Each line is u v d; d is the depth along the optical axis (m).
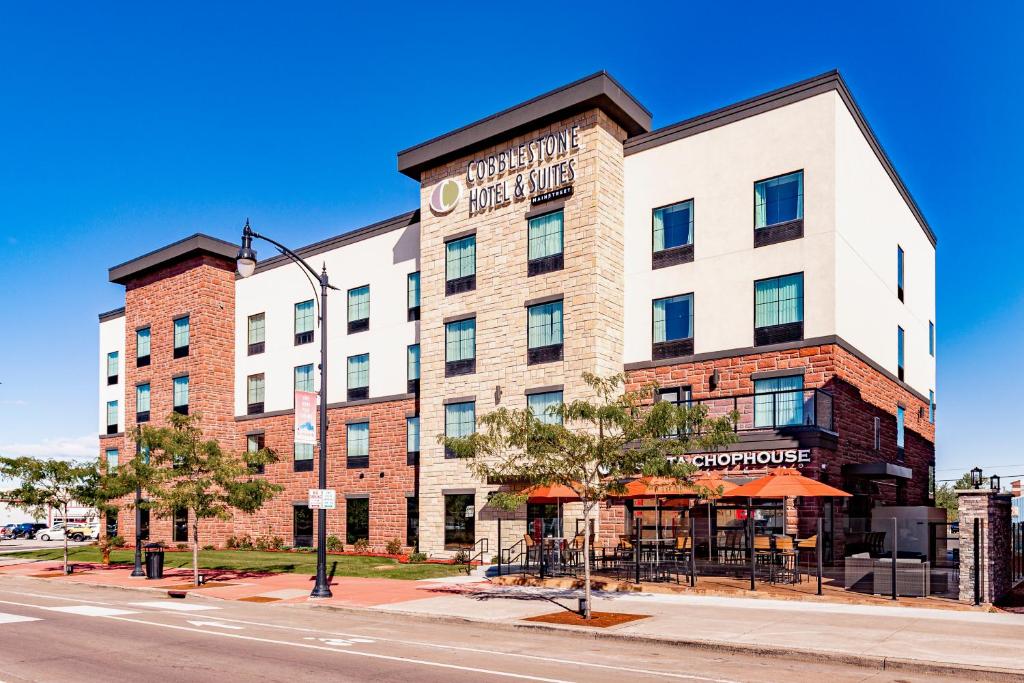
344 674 11.10
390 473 36.88
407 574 26.03
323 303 21.95
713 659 12.42
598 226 29.19
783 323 26.52
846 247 26.77
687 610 17.00
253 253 20.36
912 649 12.41
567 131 30.39
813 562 22.66
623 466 16.00
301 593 21.67
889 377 31.06
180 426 25.73
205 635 14.95
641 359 29.64
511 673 11.14
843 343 25.86
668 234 29.64
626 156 31.03
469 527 31.55
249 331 44.72
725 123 28.69
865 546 20.78
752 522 19.69
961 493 17.53
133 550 42.28
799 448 23.77
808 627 14.59
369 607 18.25
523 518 29.78
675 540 22.75
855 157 28.27
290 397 42.06
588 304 28.86
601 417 16.16
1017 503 21.86
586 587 16.12
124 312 53.19
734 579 21.38
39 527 69.56
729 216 28.17
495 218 32.19
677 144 29.77
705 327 28.22
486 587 22.20
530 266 30.78
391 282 38.16
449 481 32.38
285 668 11.58
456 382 32.72
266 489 25.05
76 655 12.79
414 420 36.34
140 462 26.39
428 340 33.97
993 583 17.36
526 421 16.61
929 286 39.19
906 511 22.52
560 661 12.16
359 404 38.72
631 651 13.16
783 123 27.30
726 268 28.02
